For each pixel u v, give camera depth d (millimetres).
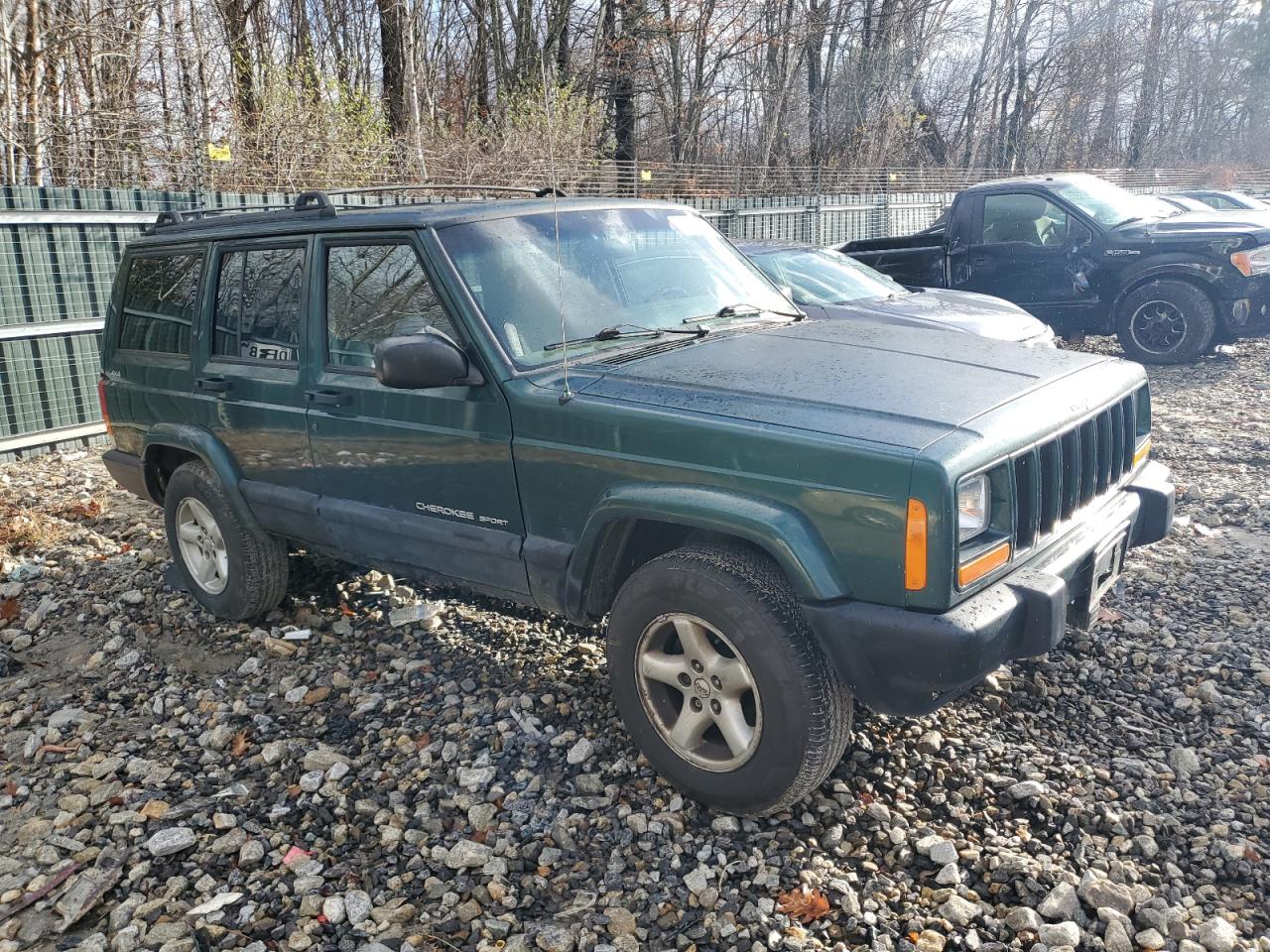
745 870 2924
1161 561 5074
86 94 12133
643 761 3471
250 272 4438
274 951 2734
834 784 3244
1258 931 2646
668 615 3105
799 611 2902
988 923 2674
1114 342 11953
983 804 3170
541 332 3588
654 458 3096
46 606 5148
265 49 17688
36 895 3008
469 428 3553
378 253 3854
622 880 2928
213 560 4867
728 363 3396
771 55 27453
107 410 5336
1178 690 3816
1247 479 6383
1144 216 10477
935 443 2721
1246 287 9703
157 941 2787
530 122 15969
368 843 3176
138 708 4164
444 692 4062
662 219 4320
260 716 3971
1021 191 10602
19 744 3936
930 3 30062
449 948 2709
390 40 18016
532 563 3469
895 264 11172
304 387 4109
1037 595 2865
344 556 4270
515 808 3271
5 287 8023
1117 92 43250
